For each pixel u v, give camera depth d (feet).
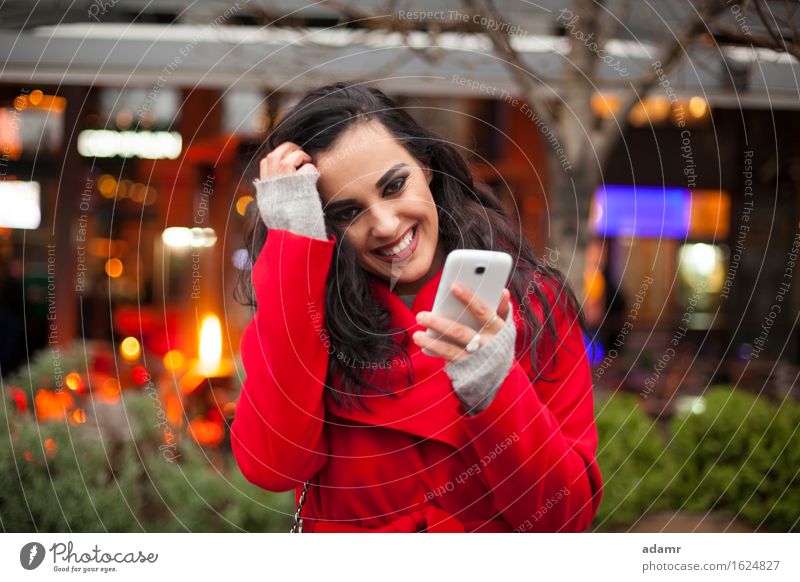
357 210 3.75
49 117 18.20
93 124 18.06
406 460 3.88
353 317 3.81
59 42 12.25
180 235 17.65
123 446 9.45
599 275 19.92
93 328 17.85
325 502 4.09
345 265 3.80
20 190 18.07
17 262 17.89
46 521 8.93
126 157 18.01
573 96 10.16
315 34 10.36
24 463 8.95
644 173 22.30
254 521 9.30
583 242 10.38
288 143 3.90
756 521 10.32
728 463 10.58
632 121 21.74
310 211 3.73
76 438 9.29
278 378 3.71
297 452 3.81
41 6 12.19
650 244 22.44
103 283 18.15
